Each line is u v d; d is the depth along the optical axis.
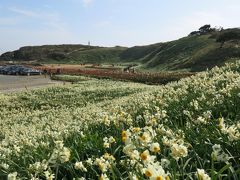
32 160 6.63
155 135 5.93
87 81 52.16
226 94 10.19
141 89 35.31
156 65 127.06
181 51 128.62
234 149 5.44
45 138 9.12
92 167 5.40
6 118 24.08
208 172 4.96
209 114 6.91
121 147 6.46
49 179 5.13
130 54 194.62
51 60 185.88
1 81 59.28
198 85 15.58
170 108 10.82
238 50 94.56
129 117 8.76
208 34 142.12
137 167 4.50
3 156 6.91
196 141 6.04
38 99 32.31
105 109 18.09
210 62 94.00
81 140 7.23
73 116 18.94
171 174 4.54
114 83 46.50
